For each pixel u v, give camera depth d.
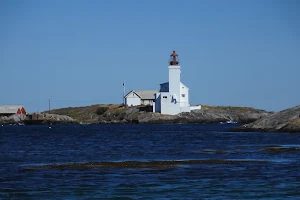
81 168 64.44
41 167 65.62
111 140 127.81
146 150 93.81
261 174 58.91
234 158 75.75
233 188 51.12
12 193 49.28
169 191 50.03
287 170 61.69
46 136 151.75
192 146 102.62
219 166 65.75
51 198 47.47
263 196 47.81
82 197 47.81
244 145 102.19
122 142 119.25
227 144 106.19
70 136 150.50
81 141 125.19
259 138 121.75
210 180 55.41
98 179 56.34
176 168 64.12
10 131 191.75
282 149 88.06
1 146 108.44
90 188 51.44
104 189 50.97
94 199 47.12
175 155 82.69
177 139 127.31
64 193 49.31
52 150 96.25
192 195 48.41
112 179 56.34
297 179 55.50
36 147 105.00
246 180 55.22
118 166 65.94
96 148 100.69
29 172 61.34
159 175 58.84
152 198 47.34
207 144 107.38
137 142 118.38
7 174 59.81
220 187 51.69
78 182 54.53
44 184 53.47
